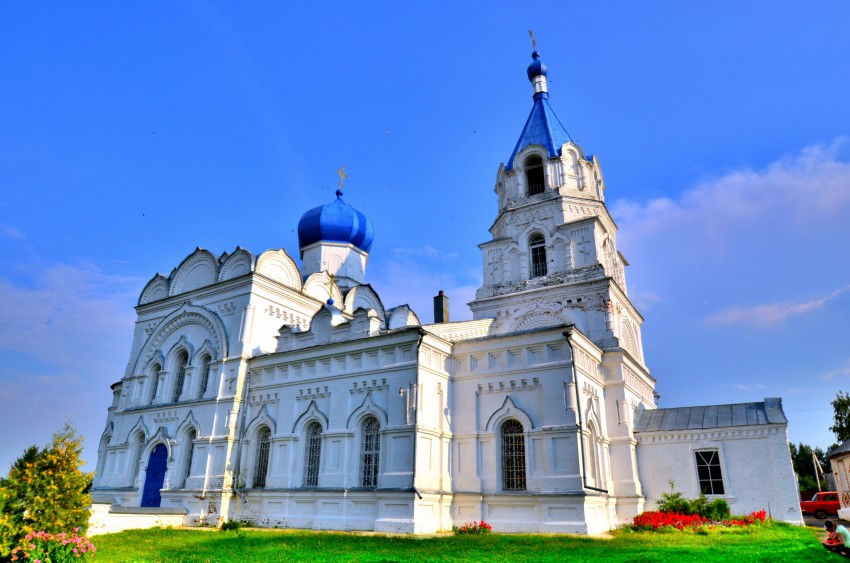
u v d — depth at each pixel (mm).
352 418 25094
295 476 26016
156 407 32219
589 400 24266
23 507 13625
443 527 22641
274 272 32906
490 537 19516
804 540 17844
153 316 35844
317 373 27328
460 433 24500
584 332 28688
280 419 27688
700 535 19344
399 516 21938
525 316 30609
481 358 25250
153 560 15078
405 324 39062
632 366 28922
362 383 25422
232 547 17797
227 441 28219
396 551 16328
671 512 22906
